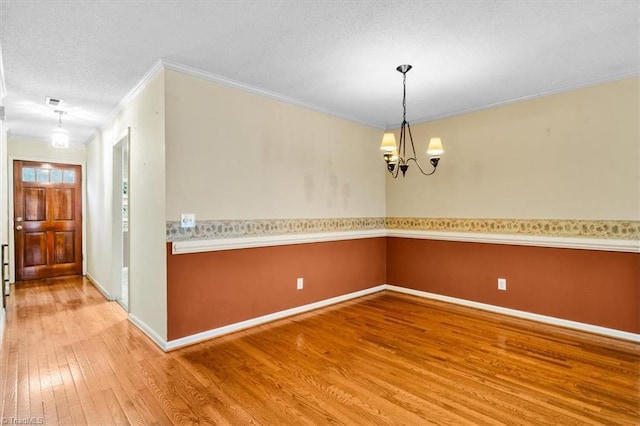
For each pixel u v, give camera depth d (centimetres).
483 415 201
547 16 221
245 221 344
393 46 261
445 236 437
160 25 230
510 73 312
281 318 376
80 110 412
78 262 598
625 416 199
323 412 204
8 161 532
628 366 260
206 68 301
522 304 376
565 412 203
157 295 304
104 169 475
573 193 342
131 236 362
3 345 299
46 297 459
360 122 471
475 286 413
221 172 325
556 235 352
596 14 219
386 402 214
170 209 292
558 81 330
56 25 228
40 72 304
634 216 310
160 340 298
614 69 304
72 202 591
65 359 272
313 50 267
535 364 265
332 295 432
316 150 414
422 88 350
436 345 302
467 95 370
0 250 382
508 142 386
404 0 204
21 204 547
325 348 296
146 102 322
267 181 363
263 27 234
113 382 237
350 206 457
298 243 394
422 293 465
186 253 303
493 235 396
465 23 229
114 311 398
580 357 277
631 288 312
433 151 303
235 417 199
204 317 315
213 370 255
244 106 343
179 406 209
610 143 321
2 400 216
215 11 214
